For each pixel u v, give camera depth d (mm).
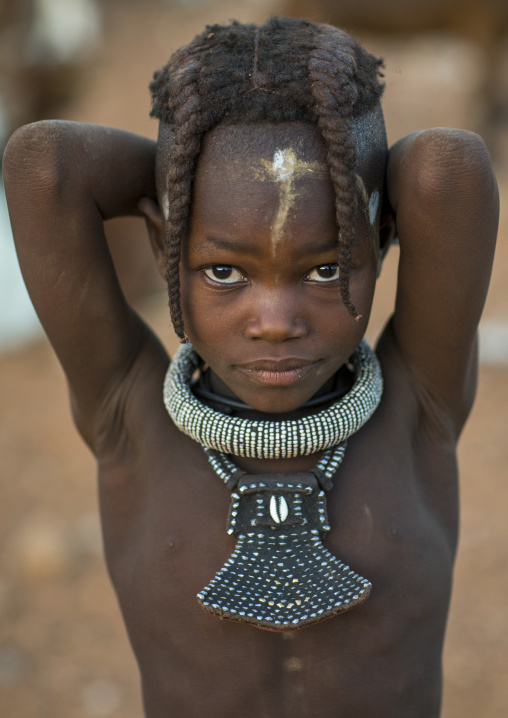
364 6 11109
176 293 2002
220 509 2225
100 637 5492
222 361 2057
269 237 1891
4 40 8719
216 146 1923
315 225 1900
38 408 7836
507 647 5273
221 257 1940
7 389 8117
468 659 5215
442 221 2033
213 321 2016
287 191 1884
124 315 2367
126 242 8117
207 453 2225
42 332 8891
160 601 2260
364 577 2150
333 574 2072
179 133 1929
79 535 6250
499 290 8859
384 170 2131
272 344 1977
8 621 5609
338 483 2230
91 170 2180
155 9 19594
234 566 2088
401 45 12914
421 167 2008
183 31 18297
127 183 2270
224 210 1906
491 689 5008
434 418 2400
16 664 5305
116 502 2426
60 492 6730
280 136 1894
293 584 2064
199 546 2217
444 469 2438
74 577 5934
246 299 1974
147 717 2436
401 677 2262
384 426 2320
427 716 2354
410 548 2246
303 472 2180
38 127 2111
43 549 5996
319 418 2137
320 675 2223
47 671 5262
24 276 2262
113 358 2373
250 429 2123
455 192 1994
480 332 8180
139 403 2398
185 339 2047
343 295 1924
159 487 2314
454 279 2107
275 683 2227
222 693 2240
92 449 2600
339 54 1967
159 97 2115
